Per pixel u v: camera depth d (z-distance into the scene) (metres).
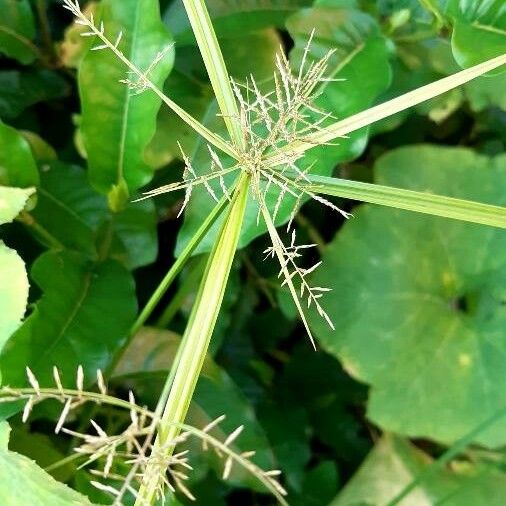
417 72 0.66
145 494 0.41
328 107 0.57
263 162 0.42
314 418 0.77
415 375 0.69
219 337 0.69
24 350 0.51
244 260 0.74
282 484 0.74
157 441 0.42
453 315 0.71
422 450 0.76
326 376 0.77
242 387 0.75
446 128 0.77
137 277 0.70
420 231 0.71
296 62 0.60
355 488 0.73
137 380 0.64
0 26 0.66
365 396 0.77
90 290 0.57
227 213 0.43
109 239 0.64
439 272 0.71
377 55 0.59
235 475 0.65
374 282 0.70
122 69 0.56
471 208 0.44
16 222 0.65
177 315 0.69
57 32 0.73
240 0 0.65
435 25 0.61
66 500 0.47
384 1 0.65
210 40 0.44
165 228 0.72
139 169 0.59
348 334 0.70
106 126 0.58
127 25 0.56
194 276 0.60
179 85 0.68
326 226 0.77
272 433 0.74
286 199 0.54
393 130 0.75
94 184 0.59
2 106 0.68
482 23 0.57
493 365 0.69
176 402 0.43
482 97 0.69
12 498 0.48
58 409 0.59
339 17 0.60
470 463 0.75
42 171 0.64
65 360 0.53
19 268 0.48
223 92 0.45
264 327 0.76
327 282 0.70
